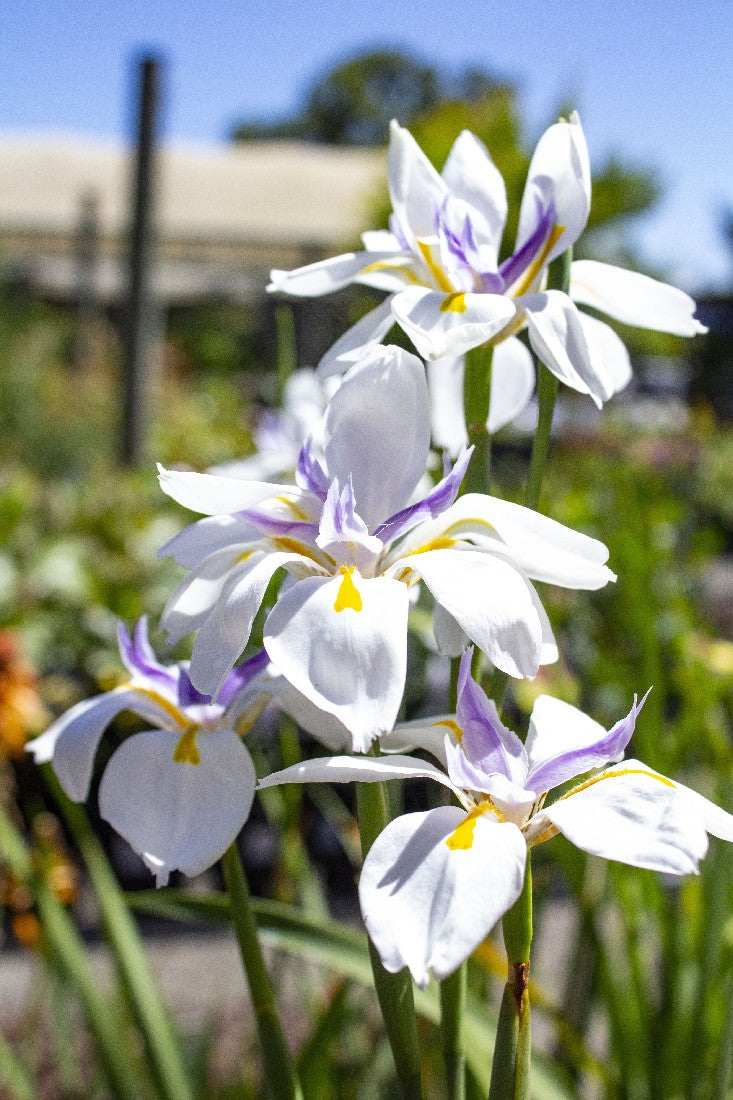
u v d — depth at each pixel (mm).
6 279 3748
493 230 443
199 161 5879
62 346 4074
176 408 3107
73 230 5230
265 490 376
